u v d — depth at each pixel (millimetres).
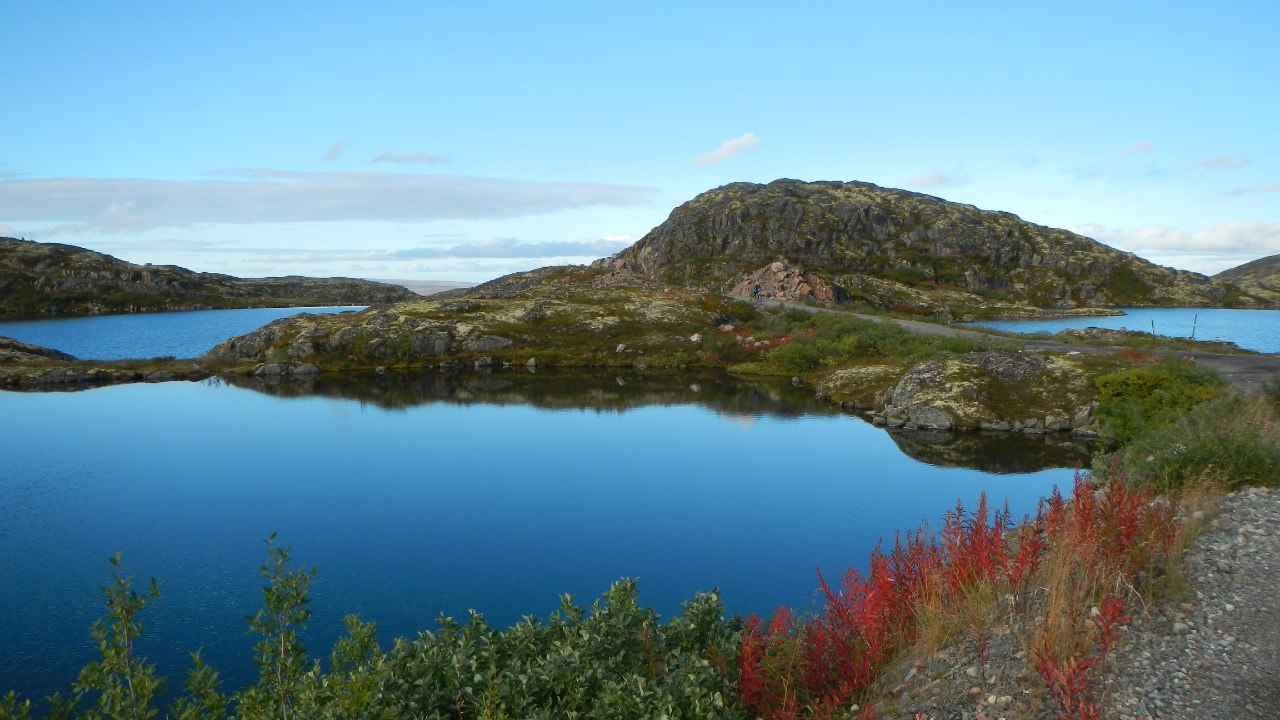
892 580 11195
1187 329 134875
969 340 70125
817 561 25688
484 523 30719
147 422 54750
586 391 68375
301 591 9898
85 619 22250
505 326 95750
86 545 28812
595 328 94938
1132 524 10680
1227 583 10461
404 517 31734
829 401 60719
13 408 61438
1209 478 15508
